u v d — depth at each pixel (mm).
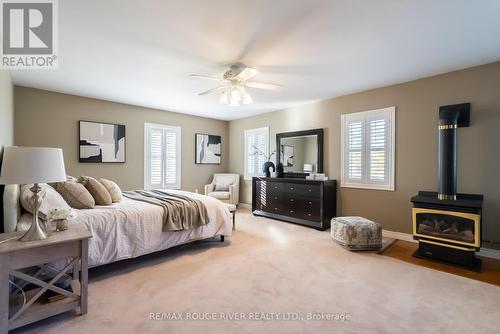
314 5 1993
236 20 2207
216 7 2020
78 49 2750
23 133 4051
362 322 1824
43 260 1731
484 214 3143
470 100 3246
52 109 4305
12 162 1683
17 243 1690
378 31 2383
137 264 2832
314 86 4012
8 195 2080
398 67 3256
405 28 2330
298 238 3846
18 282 1960
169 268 2727
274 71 3387
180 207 3137
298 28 2332
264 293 2217
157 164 5625
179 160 6012
